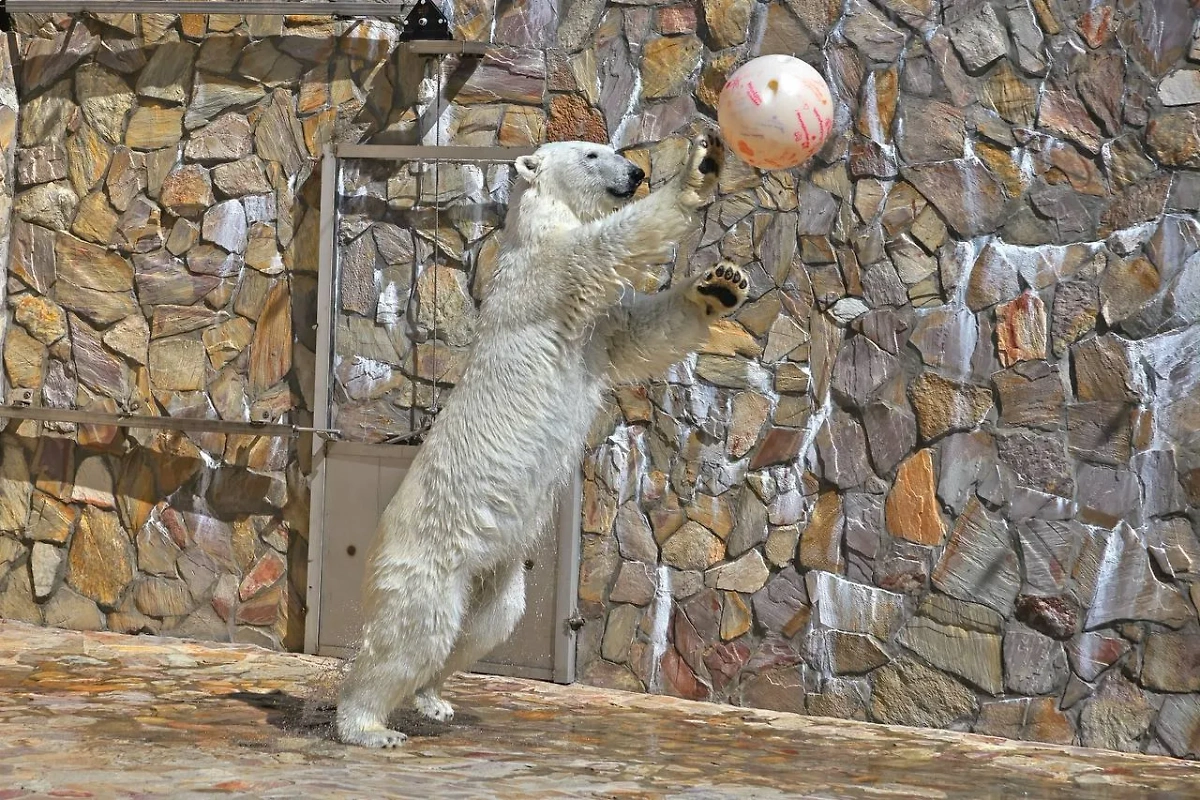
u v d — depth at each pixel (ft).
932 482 43.42
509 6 48.52
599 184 35.42
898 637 43.68
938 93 43.60
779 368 45.39
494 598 35.70
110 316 53.42
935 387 43.47
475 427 33.94
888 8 44.16
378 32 50.31
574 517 47.01
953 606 43.04
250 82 51.78
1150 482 40.98
